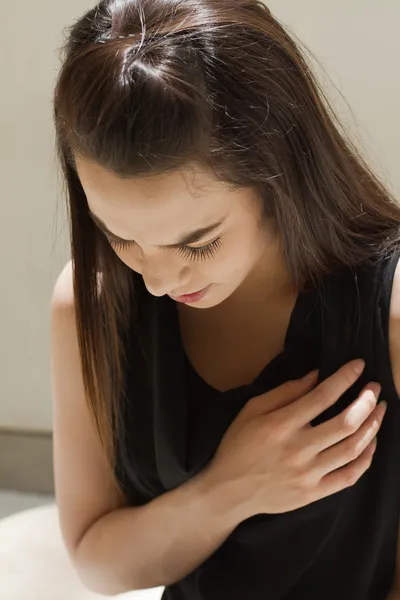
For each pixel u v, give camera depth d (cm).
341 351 104
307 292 104
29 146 175
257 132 92
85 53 89
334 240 101
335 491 105
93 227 106
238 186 92
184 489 113
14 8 164
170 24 90
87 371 113
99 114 87
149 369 113
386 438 106
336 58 154
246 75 91
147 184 89
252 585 116
